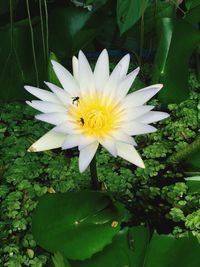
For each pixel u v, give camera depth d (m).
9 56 0.42
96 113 0.28
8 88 0.43
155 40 0.47
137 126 0.28
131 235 0.31
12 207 0.34
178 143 0.39
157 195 0.36
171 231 0.34
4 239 0.33
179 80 0.42
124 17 0.38
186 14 0.44
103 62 0.31
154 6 0.43
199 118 0.41
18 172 0.37
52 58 0.35
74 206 0.30
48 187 0.36
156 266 0.29
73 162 0.38
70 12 0.45
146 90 0.30
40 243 0.29
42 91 0.30
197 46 0.44
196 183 0.36
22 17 0.48
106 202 0.31
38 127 0.41
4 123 0.42
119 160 0.38
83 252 0.29
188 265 0.29
